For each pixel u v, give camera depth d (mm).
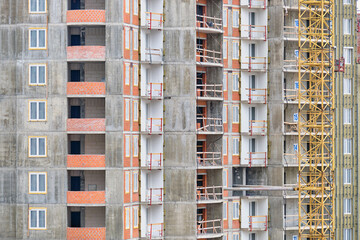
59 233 192000
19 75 193625
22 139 193125
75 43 199125
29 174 192750
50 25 193500
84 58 193125
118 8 194000
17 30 193750
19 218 192750
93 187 196000
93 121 192500
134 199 197000
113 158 192750
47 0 193625
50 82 193125
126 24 195250
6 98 193750
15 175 193125
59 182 192125
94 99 197125
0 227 193500
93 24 193250
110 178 192500
